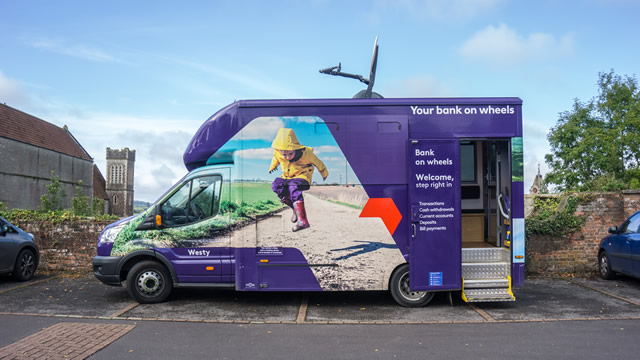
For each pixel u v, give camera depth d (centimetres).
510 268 755
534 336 616
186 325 667
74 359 519
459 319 704
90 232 1127
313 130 748
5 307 771
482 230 898
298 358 531
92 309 757
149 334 620
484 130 752
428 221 735
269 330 644
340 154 745
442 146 738
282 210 744
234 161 752
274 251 743
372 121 748
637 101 4144
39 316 709
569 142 4256
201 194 777
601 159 3953
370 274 743
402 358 531
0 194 4875
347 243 741
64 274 1089
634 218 973
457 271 738
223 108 771
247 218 747
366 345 578
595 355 540
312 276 742
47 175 5781
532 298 845
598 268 1083
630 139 3988
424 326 666
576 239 1093
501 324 677
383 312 744
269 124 752
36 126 6009
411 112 750
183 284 775
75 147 6788
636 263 909
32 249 1038
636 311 752
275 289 742
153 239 778
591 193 1116
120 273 784
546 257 1089
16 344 570
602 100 4316
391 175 744
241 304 795
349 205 743
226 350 558
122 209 11762
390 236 742
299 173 745
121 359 522
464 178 904
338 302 812
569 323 682
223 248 768
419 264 736
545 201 1202
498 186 812
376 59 1166
